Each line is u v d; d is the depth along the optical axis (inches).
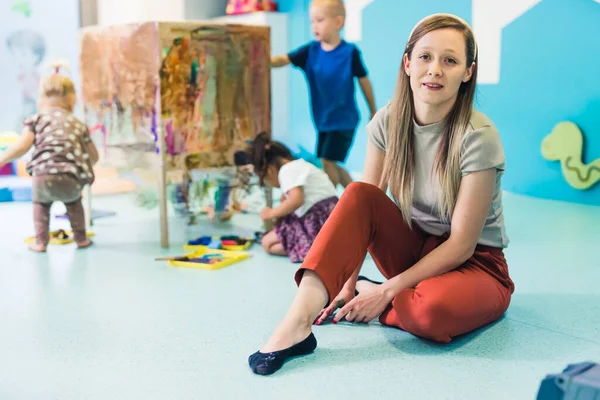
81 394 41.3
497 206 50.8
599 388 31.4
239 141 87.7
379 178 54.0
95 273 69.4
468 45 47.1
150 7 136.8
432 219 51.9
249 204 104.4
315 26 97.9
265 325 53.3
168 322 54.2
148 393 41.4
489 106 114.8
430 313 46.7
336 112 98.3
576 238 82.1
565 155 104.0
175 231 90.7
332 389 41.6
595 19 98.5
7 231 90.3
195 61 81.1
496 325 52.8
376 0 129.1
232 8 144.2
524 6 106.9
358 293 56.4
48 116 81.0
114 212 103.0
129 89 82.4
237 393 41.2
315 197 75.5
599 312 55.7
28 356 47.4
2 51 128.5
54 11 130.7
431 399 40.2
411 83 48.6
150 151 81.0
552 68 105.0
